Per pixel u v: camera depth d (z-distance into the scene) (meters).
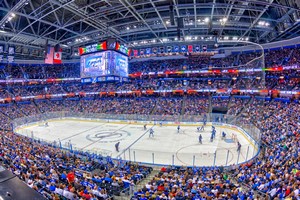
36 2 29.72
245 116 40.88
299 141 21.23
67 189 11.77
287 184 13.22
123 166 20.53
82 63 32.91
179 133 38.34
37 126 47.94
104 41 30.34
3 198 4.24
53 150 24.77
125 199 13.09
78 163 19.58
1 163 14.73
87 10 31.56
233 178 17.55
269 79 48.19
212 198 11.68
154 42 47.72
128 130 41.75
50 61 36.16
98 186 14.07
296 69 42.81
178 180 15.31
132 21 34.94
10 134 32.34
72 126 47.38
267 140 26.86
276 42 45.47
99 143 32.53
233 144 30.53
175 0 28.39
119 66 31.62
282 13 29.92
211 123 44.44
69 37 44.16
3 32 35.16
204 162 23.14
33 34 38.31
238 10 31.72
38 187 12.01
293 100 40.97
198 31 43.38
